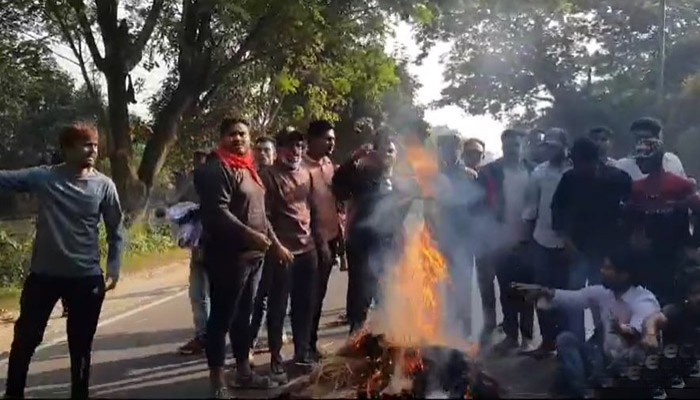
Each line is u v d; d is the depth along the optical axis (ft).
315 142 24.56
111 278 19.58
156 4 70.54
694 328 22.02
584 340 22.74
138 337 31.30
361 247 24.03
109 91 70.85
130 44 70.13
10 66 69.00
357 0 70.85
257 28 69.82
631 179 23.65
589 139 23.99
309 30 68.69
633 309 21.99
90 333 19.56
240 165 20.53
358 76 81.71
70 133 18.98
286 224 22.95
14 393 19.10
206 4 67.05
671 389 21.06
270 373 23.00
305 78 86.53
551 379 21.63
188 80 73.20
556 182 25.44
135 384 23.08
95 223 19.25
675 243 22.89
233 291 20.24
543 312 24.53
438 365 19.72
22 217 46.80
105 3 69.05
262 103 88.99
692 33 110.63
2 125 83.25
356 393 19.62
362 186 24.20
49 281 18.89
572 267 24.68
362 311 24.07
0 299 39.70
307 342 23.50
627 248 22.84
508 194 26.16
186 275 55.01
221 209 19.89
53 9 66.18
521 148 26.43
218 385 20.21
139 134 81.71
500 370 22.76
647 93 99.81
